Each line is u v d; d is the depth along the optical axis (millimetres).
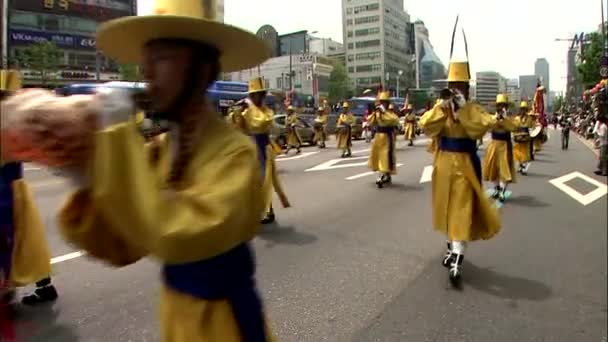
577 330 4113
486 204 5332
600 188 11609
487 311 4465
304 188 11070
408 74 118688
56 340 3768
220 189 1409
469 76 5289
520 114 14039
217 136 1545
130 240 1455
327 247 6379
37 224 4250
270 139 7758
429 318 4297
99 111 1333
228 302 1648
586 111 38406
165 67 1522
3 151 1367
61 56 43656
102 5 48156
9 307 1901
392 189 11016
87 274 5180
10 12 43281
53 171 1435
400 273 5434
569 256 6117
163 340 1731
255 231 1664
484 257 6090
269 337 1820
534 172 14664
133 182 1298
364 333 3990
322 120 24469
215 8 1555
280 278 5211
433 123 5246
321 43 125000
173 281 1661
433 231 7238
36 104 1322
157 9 1503
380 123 11406
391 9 116188
